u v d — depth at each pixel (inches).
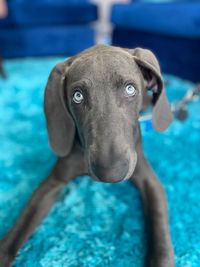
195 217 11.9
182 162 15.6
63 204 12.7
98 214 12.2
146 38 32.8
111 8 35.9
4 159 16.3
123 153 8.3
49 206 11.6
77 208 12.5
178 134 18.7
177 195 13.2
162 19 28.2
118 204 12.7
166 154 16.4
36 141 18.3
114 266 9.9
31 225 10.6
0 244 9.9
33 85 28.6
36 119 21.5
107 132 8.4
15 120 21.3
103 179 8.2
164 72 31.5
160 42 30.9
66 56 42.8
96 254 10.3
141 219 11.9
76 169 11.8
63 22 43.1
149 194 11.3
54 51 42.3
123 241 10.8
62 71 10.3
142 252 10.4
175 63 29.7
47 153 16.9
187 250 10.4
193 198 13.0
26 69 34.8
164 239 9.7
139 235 11.1
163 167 15.2
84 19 43.8
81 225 11.6
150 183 11.5
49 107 10.9
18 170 15.3
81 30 42.0
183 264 9.9
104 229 11.4
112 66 9.0
